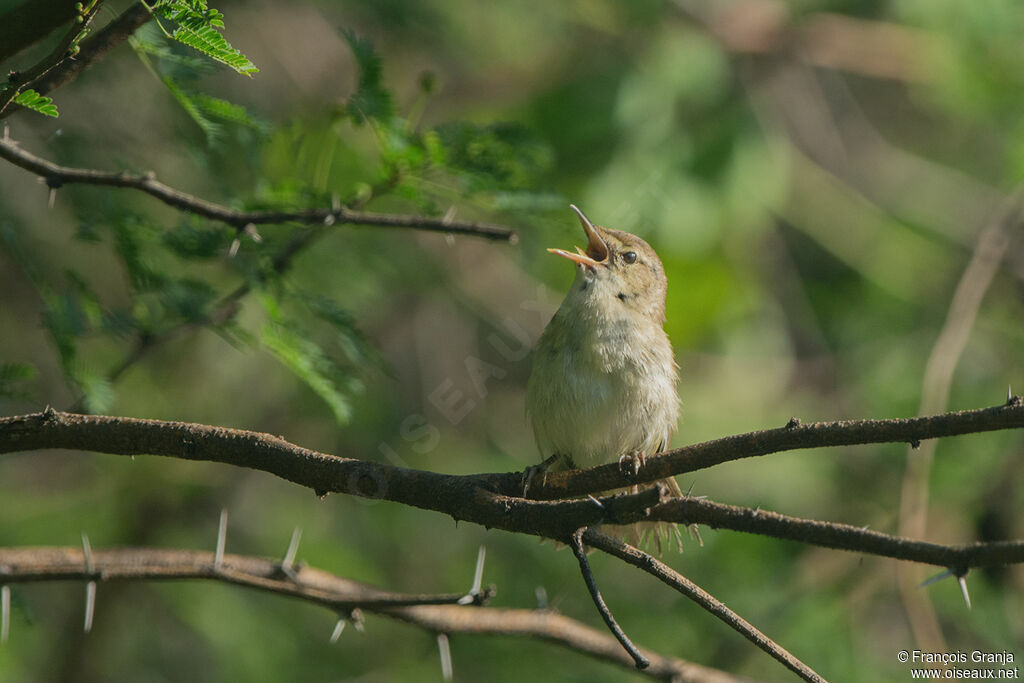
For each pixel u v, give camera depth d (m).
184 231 7.28
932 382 10.84
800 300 14.25
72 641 11.20
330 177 9.39
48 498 12.02
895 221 14.63
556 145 11.62
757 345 13.50
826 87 15.44
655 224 11.40
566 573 11.81
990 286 13.68
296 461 5.08
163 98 9.70
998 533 11.57
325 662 11.61
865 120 15.41
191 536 12.23
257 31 13.00
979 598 11.22
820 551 11.95
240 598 11.59
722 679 8.01
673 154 11.66
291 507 12.45
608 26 12.12
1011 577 11.22
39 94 5.12
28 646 10.98
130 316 7.23
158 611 11.77
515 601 11.61
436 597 6.64
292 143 8.21
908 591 10.42
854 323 14.16
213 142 6.48
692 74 11.73
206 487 12.41
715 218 11.66
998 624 11.05
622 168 11.43
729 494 12.15
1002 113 12.51
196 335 11.54
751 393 13.16
